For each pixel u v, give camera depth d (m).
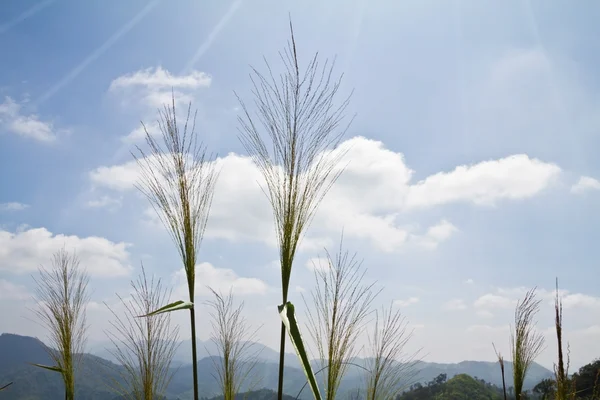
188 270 3.98
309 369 3.47
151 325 5.32
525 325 6.87
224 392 6.99
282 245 3.76
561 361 4.79
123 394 5.04
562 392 4.60
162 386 5.15
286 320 3.57
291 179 3.92
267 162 4.07
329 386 4.08
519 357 6.70
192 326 3.91
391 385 4.29
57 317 6.90
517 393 6.46
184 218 4.02
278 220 3.85
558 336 4.83
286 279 3.72
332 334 4.20
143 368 5.11
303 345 3.52
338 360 4.14
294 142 4.06
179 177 4.13
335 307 4.25
